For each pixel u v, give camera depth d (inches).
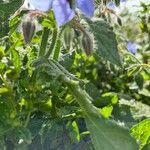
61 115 11.5
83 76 14.6
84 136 12.0
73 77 10.9
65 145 11.6
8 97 11.1
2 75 11.4
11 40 12.3
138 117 12.5
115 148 10.6
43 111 11.4
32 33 10.1
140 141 11.4
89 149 11.8
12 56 11.6
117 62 10.0
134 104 13.0
